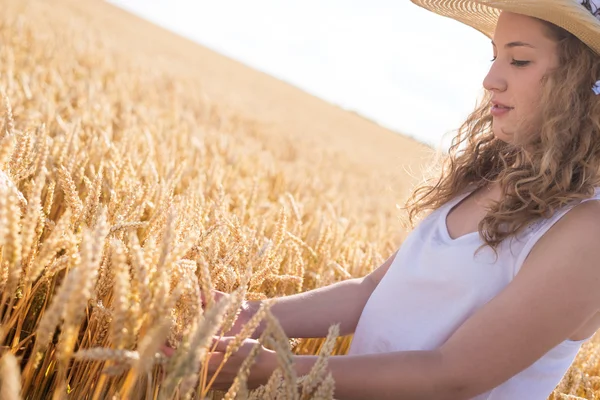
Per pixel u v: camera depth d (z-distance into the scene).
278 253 2.12
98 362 1.47
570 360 1.73
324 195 6.20
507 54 1.71
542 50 1.65
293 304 1.99
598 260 1.47
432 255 1.75
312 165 10.04
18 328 1.49
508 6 1.64
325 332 2.01
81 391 1.50
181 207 2.07
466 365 1.49
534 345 1.47
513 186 1.65
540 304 1.46
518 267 1.58
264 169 5.97
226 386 1.56
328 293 2.05
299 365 1.51
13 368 0.83
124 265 1.17
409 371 1.50
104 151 3.22
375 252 2.93
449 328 1.68
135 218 1.86
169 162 3.79
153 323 1.21
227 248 1.95
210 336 1.08
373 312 1.86
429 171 2.31
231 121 12.41
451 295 1.68
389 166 18.75
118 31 30.28
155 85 12.55
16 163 1.96
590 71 1.63
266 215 3.29
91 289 1.47
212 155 5.55
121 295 1.12
